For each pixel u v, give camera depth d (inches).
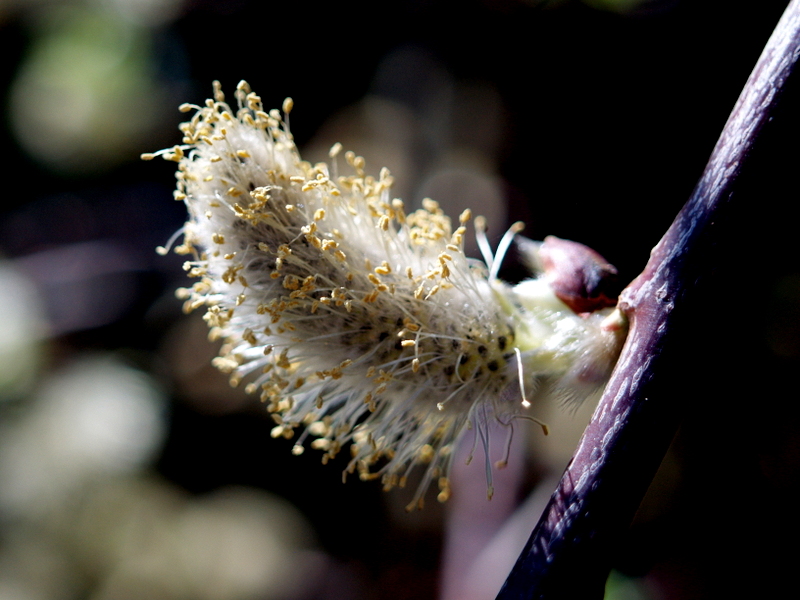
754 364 7.3
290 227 5.1
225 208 5.1
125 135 12.4
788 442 7.4
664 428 4.6
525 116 8.6
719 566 7.5
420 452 5.3
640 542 7.8
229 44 11.0
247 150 5.0
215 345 12.2
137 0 11.3
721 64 7.3
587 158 7.6
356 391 5.3
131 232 13.0
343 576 10.9
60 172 13.1
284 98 11.1
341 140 11.4
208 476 11.7
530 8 8.4
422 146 10.8
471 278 5.2
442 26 9.8
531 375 5.2
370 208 5.2
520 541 8.0
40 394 11.3
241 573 10.9
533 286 5.2
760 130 4.5
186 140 5.1
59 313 12.2
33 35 12.0
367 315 5.1
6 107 12.5
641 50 7.6
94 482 10.8
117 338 12.3
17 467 10.6
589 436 4.6
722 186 4.6
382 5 10.2
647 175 7.3
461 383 5.2
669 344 4.6
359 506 11.3
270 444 12.0
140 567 10.7
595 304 5.2
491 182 9.8
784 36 4.6
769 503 7.5
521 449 8.2
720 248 4.6
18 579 10.1
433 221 5.3
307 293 5.1
